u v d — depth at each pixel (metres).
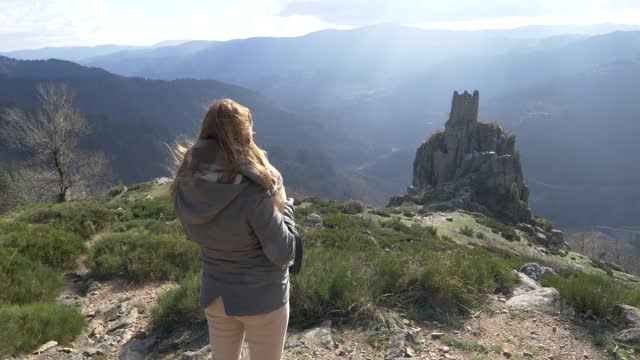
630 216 198.38
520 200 84.44
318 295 5.38
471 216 57.03
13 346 5.25
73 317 6.12
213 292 2.54
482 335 4.97
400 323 5.12
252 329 2.63
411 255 6.82
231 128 2.40
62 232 10.34
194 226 2.44
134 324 6.05
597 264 49.41
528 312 5.57
